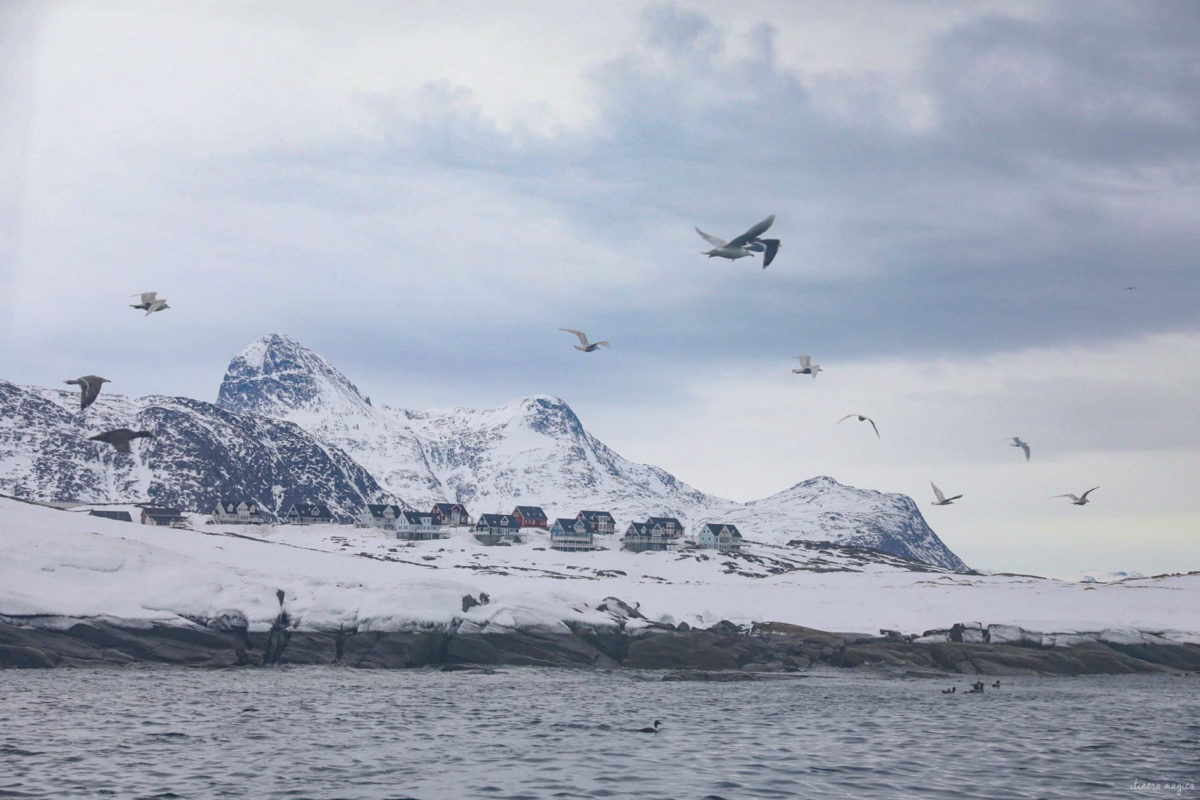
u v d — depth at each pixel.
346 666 93.31
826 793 40.00
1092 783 42.84
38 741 48.38
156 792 38.34
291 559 132.50
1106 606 129.88
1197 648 112.12
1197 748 52.09
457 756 47.00
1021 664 101.88
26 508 125.81
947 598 138.12
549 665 98.88
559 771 43.72
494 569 182.00
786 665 103.25
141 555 106.38
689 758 47.28
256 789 39.22
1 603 88.38
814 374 39.78
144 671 82.75
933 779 43.16
